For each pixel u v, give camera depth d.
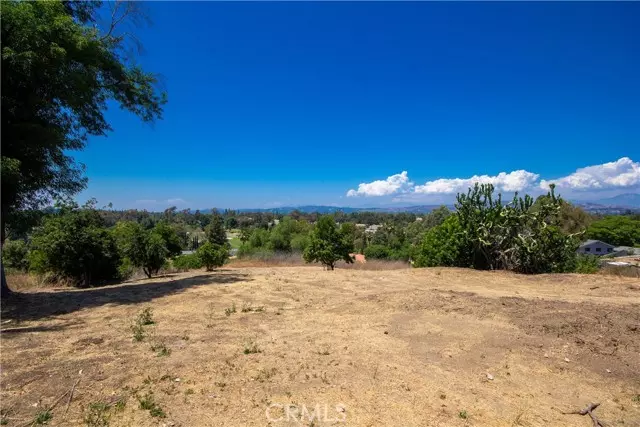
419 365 3.76
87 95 7.88
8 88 6.78
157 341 4.44
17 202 7.76
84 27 7.71
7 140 6.80
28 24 6.33
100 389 3.17
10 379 3.35
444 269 10.65
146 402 2.89
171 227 14.62
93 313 5.96
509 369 3.70
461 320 5.22
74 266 9.95
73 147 8.17
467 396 3.15
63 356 3.93
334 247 13.95
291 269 13.45
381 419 2.76
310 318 5.58
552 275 9.54
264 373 3.51
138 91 9.70
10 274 13.87
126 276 12.32
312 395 3.11
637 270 10.59
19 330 4.95
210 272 12.22
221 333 4.79
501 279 9.25
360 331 4.89
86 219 10.39
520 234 10.50
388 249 35.97
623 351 4.09
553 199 10.32
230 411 2.84
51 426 2.62
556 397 3.19
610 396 3.22
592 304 5.96
